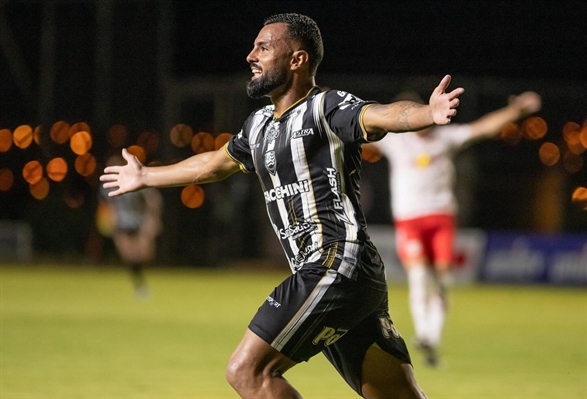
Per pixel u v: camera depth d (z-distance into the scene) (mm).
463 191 50531
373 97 49656
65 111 55375
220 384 18641
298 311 10758
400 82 49500
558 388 19188
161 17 54156
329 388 18750
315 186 10992
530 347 25938
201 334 26906
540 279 50281
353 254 10930
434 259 22984
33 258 57500
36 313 31531
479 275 50688
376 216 50875
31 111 58344
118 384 18453
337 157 10922
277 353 10773
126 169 12844
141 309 33875
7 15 58250
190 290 42781
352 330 11625
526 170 50969
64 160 55531
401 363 11734
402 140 23062
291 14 11484
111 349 23422
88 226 57000
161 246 55406
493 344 26562
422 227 22656
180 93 52656
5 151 56531
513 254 50438
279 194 11211
